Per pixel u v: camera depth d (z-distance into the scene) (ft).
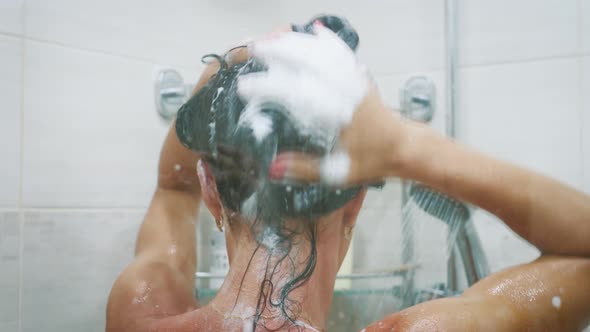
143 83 3.34
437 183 1.96
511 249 2.94
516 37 3.17
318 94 1.71
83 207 3.07
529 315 1.70
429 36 3.40
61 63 3.01
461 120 3.30
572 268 1.83
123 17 3.27
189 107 1.84
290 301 1.66
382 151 1.84
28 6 2.90
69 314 3.00
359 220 2.96
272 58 1.78
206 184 1.82
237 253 1.75
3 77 2.81
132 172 3.28
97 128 3.14
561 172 3.03
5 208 2.80
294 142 1.67
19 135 2.86
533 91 3.12
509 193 1.92
